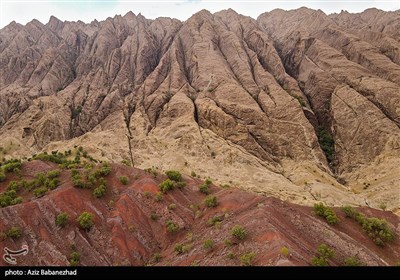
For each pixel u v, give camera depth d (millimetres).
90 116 116750
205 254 34562
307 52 130000
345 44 125688
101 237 39812
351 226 41219
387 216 46125
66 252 37125
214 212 43250
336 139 94812
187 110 101188
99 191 45438
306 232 37719
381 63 108500
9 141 102938
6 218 38562
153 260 38188
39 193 46031
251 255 30750
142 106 111750
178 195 47562
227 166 79500
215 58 126312
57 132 108312
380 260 35438
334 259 33531
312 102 108812
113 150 85000
